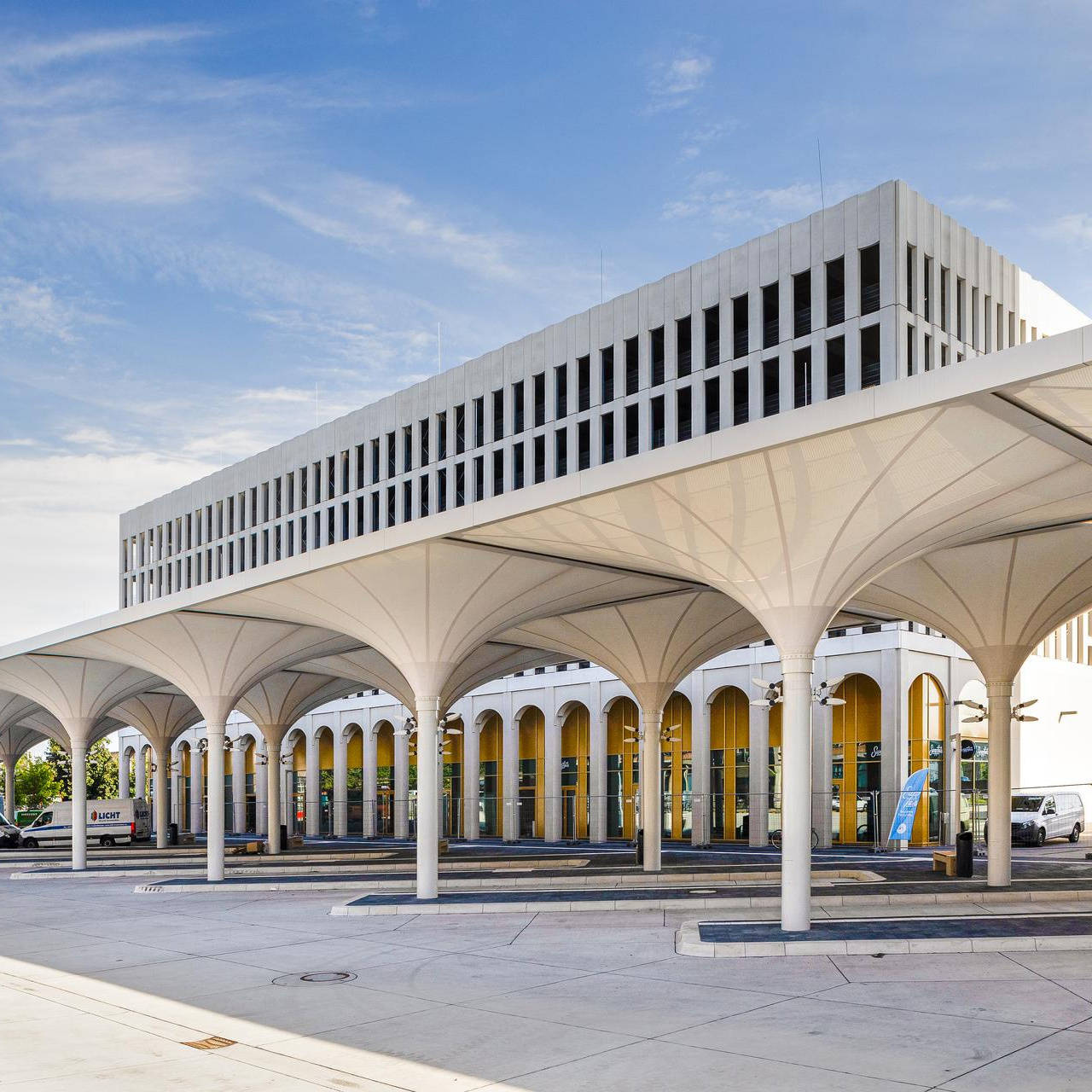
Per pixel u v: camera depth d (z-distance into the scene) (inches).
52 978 555.8
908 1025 406.9
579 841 1729.8
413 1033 413.4
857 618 994.1
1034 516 662.5
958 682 1482.5
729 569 662.5
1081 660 1818.4
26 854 1696.6
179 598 975.6
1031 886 857.5
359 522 2390.5
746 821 1523.1
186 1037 415.2
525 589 837.8
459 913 797.2
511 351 2041.1
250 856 1517.0
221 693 1110.4
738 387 1705.2
